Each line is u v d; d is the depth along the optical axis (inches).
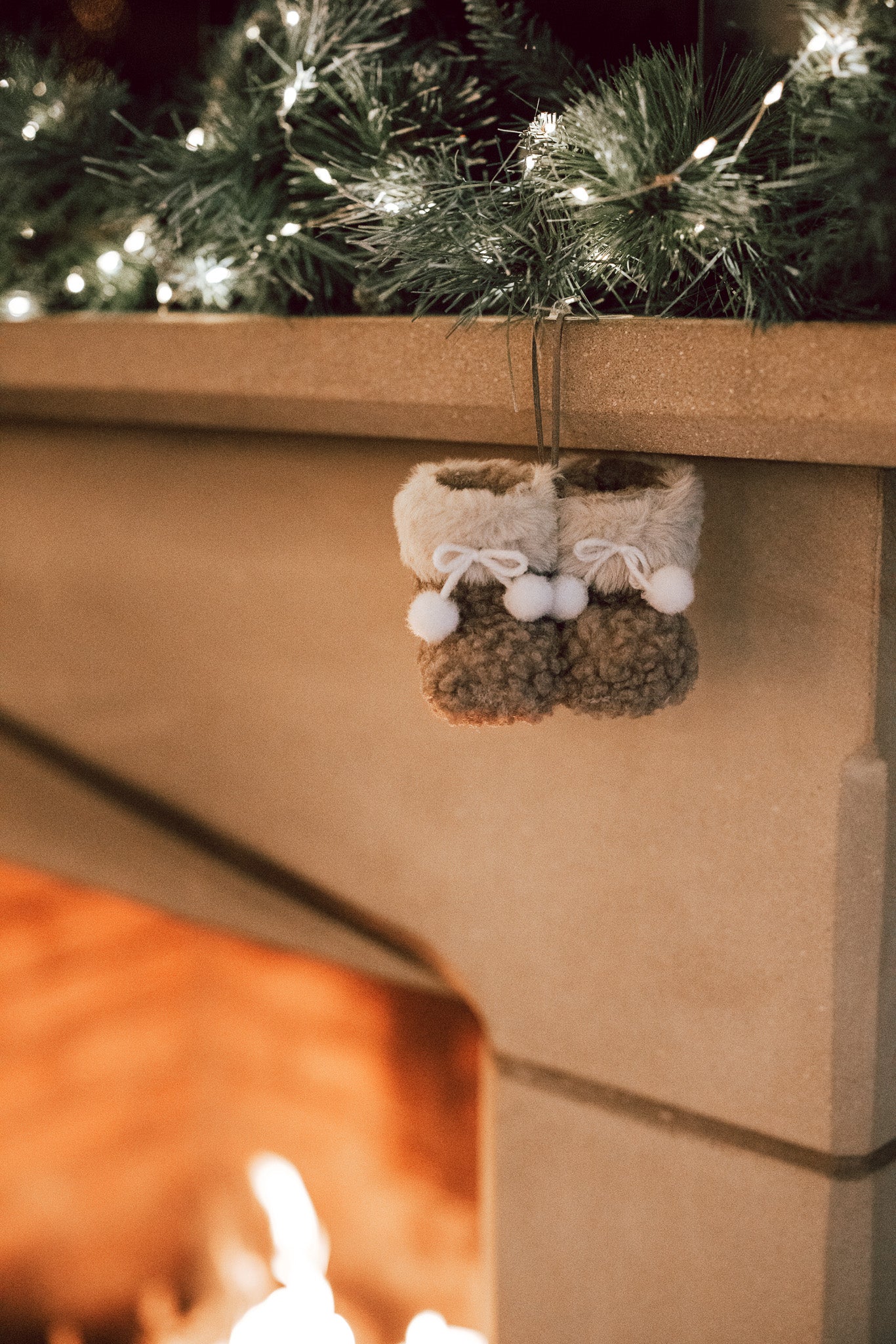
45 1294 70.7
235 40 41.6
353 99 38.4
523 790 41.2
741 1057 38.5
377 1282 65.5
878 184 27.8
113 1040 70.6
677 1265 41.1
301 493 43.8
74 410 47.1
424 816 43.7
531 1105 43.6
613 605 30.9
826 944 36.2
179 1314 75.5
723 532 35.9
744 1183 39.2
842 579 34.2
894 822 35.3
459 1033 59.6
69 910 68.1
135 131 40.7
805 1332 38.8
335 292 40.9
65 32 49.2
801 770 35.7
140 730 50.6
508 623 29.9
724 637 36.4
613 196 30.5
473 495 30.0
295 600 44.8
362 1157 65.2
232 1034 71.5
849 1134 37.3
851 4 28.1
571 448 37.1
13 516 52.1
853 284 30.5
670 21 36.7
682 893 38.6
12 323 44.4
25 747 55.0
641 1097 41.1
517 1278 45.2
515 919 42.4
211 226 40.0
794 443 32.2
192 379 40.6
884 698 34.5
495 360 34.3
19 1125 68.2
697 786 37.6
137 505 48.3
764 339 30.1
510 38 36.0
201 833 50.4
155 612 48.8
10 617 53.3
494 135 40.0
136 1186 73.0
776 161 31.6
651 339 31.9
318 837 46.6
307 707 45.6
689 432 33.3
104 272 45.7
